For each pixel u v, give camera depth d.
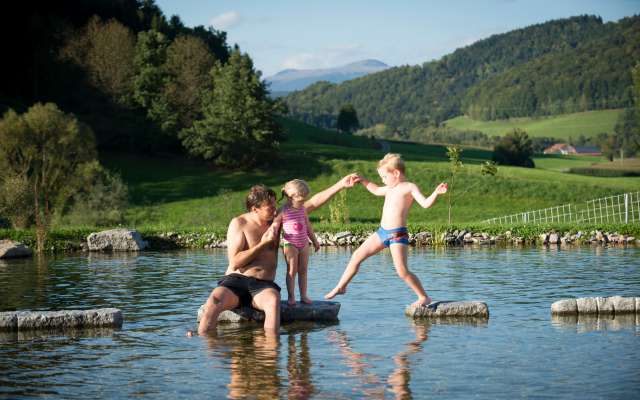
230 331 7.68
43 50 64.56
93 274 13.87
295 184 8.58
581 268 13.68
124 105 60.50
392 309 8.99
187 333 7.44
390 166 8.46
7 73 67.06
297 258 8.58
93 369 5.98
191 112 60.72
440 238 22.66
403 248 8.39
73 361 6.28
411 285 8.52
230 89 56.28
